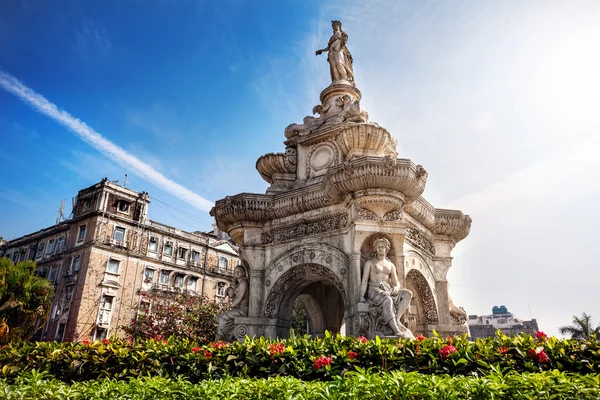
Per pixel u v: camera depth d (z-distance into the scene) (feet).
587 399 9.52
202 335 86.02
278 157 34.09
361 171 25.21
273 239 30.66
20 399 13.16
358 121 32.37
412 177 25.50
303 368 15.85
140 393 13.24
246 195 31.09
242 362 17.15
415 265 29.09
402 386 10.39
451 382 10.66
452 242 33.60
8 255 137.18
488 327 171.32
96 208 113.80
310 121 35.50
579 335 107.45
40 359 19.95
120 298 111.04
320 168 32.45
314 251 28.14
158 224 125.90
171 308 90.12
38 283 77.00
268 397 12.06
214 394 12.44
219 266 136.46
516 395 9.82
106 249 111.65
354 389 10.55
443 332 30.07
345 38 39.37
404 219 28.63
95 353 19.80
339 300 35.24
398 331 22.72
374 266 25.04
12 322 72.64
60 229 121.49
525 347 15.15
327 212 28.66
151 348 19.52
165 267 122.52
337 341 17.19
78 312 103.14
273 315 28.84
